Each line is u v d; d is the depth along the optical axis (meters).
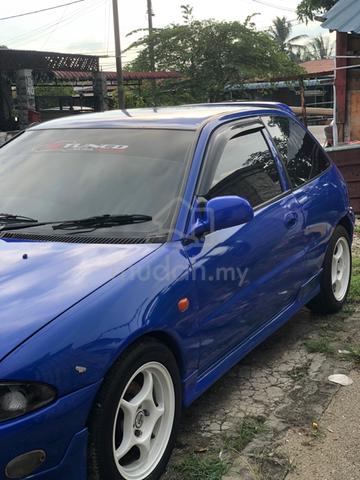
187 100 26.03
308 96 44.22
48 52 23.20
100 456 2.28
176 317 2.66
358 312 4.83
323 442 2.97
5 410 2.01
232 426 3.13
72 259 2.61
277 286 3.68
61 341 2.15
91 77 27.38
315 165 4.60
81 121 3.78
